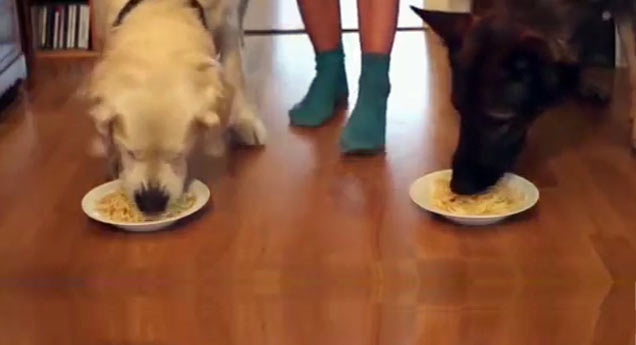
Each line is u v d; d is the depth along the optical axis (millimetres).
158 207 2402
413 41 3969
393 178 2805
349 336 2170
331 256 2439
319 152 2975
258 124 3004
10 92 3473
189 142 2402
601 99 3307
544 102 2557
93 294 2332
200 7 2629
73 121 3273
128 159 2420
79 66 3848
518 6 2561
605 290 2301
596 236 2500
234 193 2742
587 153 2959
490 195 2619
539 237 2504
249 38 4082
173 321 2236
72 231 2580
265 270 2391
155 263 2432
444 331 2178
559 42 2523
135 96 2336
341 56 3227
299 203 2684
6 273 2410
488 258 2422
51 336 2189
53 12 3969
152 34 2469
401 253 2447
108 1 2645
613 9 2838
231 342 2158
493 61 2465
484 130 2535
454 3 4070
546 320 2201
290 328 2197
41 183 2842
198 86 2404
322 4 3102
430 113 3248
